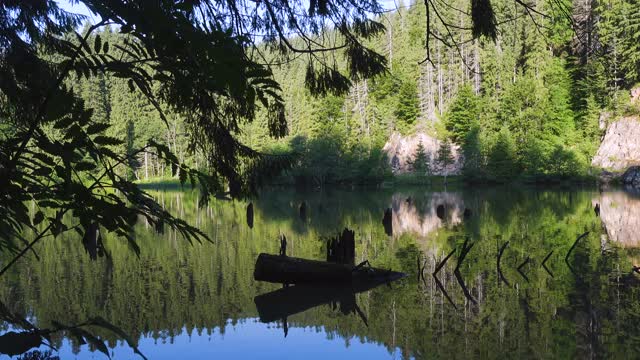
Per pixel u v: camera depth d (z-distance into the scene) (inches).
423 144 3255.4
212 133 212.5
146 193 78.6
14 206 71.0
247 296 438.6
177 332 338.0
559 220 983.6
